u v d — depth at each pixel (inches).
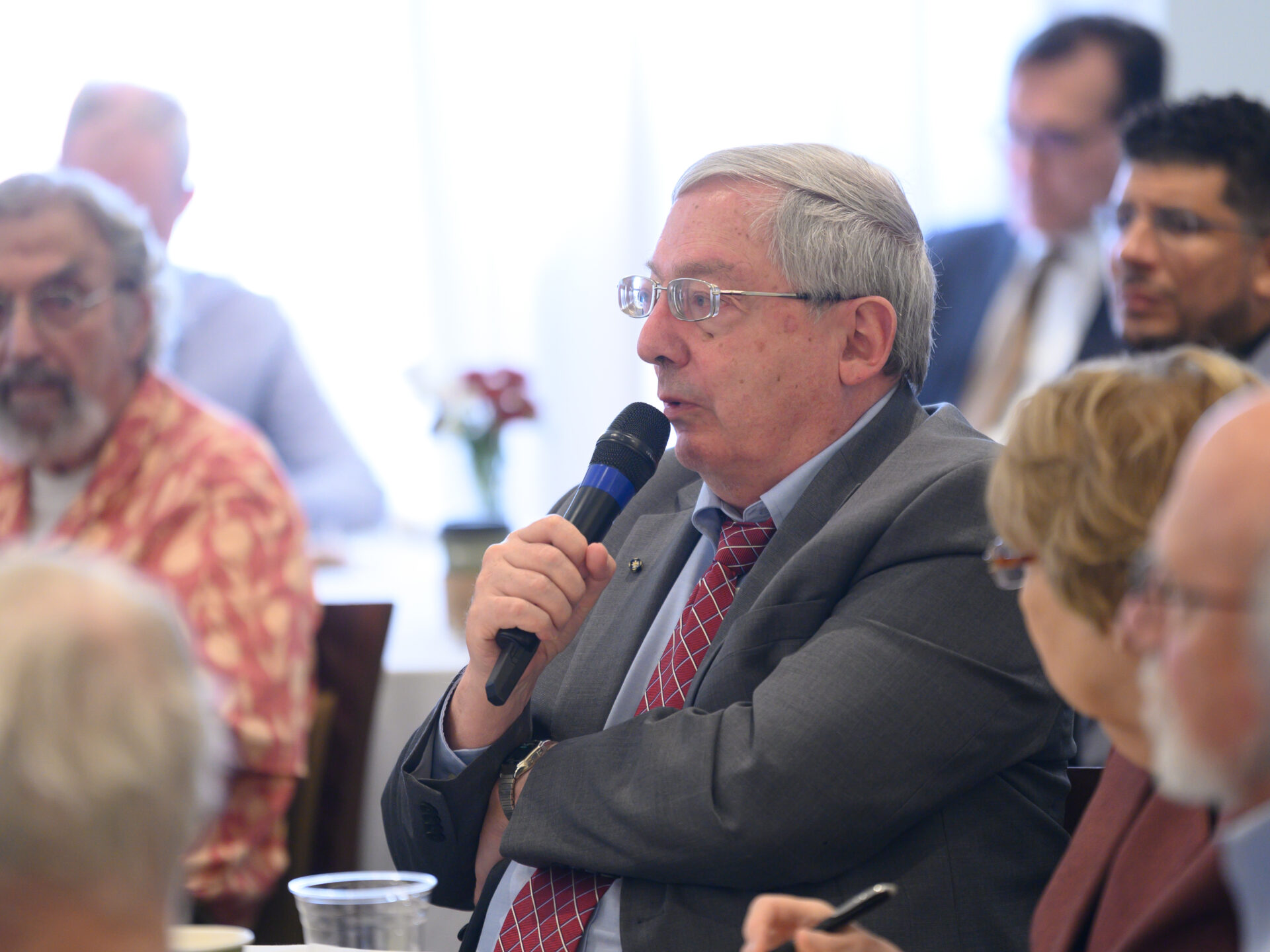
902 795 194.5
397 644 368.8
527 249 697.0
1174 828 143.3
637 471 231.9
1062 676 137.0
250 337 540.1
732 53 697.0
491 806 228.1
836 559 211.9
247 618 275.9
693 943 196.5
